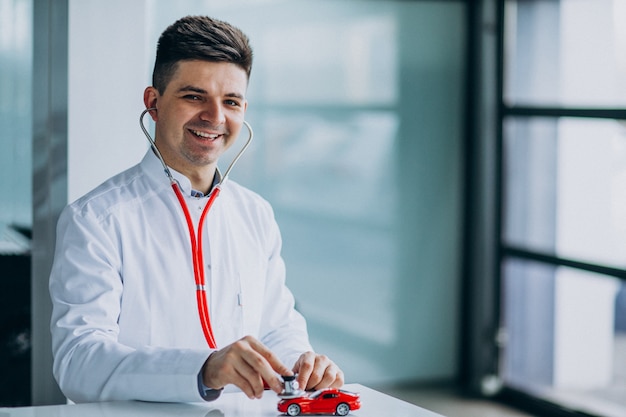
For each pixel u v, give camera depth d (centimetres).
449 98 469
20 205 305
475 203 471
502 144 460
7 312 306
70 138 311
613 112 389
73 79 310
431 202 471
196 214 177
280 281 193
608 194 397
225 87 168
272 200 437
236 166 428
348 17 444
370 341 462
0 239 302
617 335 396
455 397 461
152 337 170
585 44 407
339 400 143
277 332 187
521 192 450
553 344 434
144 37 322
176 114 168
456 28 466
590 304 410
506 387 462
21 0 300
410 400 452
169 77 169
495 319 468
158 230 173
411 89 461
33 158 306
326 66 441
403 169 463
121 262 169
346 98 447
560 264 424
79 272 161
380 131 456
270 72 430
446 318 478
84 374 150
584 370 416
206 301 171
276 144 435
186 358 147
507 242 462
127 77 320
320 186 446
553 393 434
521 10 445
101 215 169
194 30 167
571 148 418
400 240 466
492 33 457
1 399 307
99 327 158
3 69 298
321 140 444
